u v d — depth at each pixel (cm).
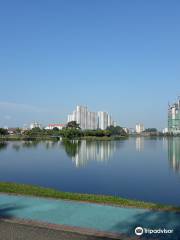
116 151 7012
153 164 4231
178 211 1141
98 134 15875
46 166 4050
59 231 930
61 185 2570
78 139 14950
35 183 2681
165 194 2192
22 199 1337
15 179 2938
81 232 921
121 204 1245
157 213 1116
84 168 3788
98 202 1279
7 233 911
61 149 7719
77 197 1367
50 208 1187
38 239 862
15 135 16850
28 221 1027
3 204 1252
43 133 16075
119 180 2838
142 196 2123
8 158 5325
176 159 5019
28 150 7419
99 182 2720
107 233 912
